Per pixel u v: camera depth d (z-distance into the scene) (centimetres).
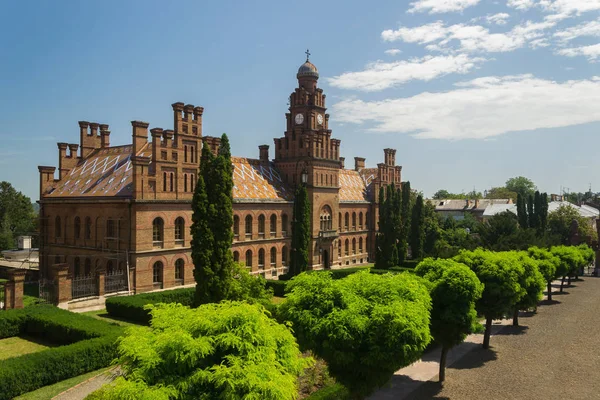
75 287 4053
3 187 10519
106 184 5128
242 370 1237
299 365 1508
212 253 3481
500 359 3262
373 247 8531
